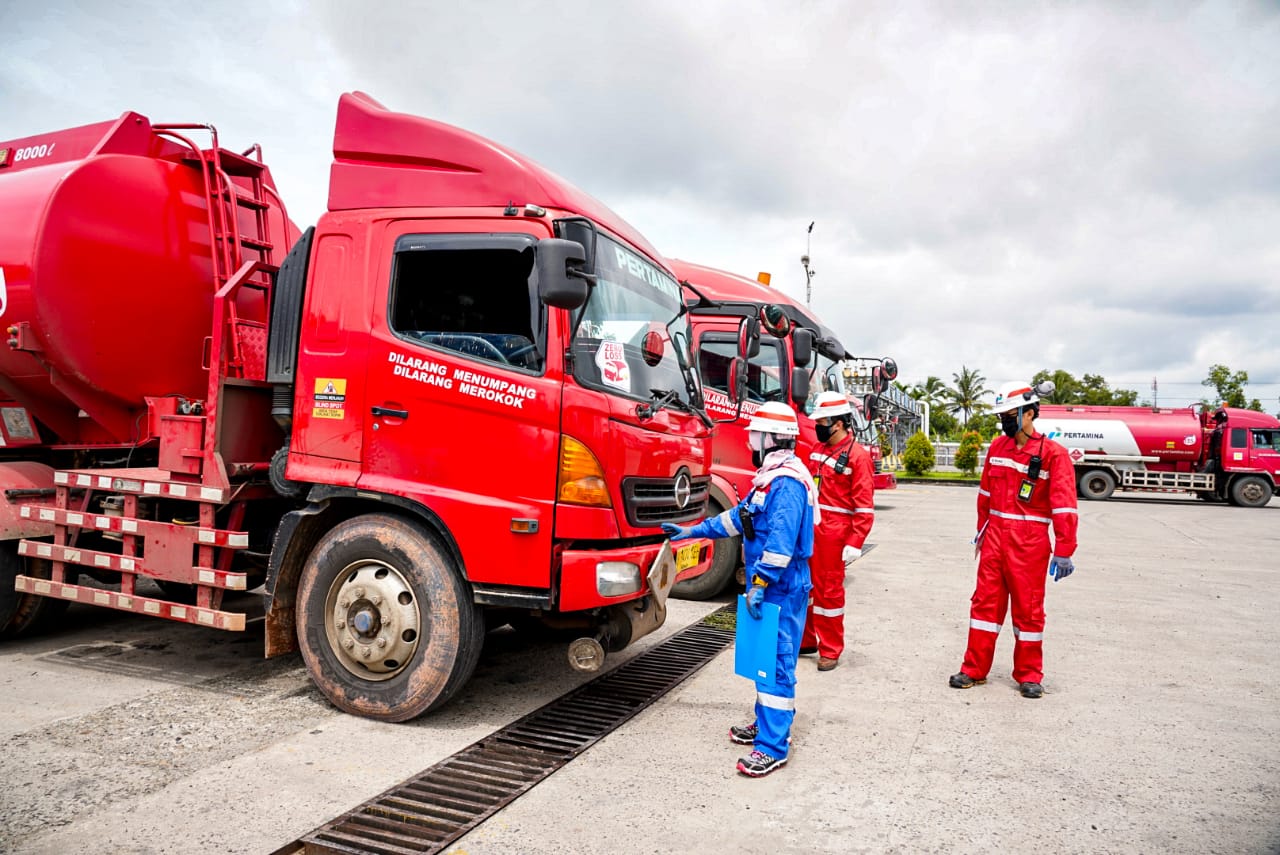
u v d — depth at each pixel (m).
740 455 8.12
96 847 3.06
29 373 5.70
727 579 8.07
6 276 5.29
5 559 5.74
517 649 6.22
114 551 5.88
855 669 5.89
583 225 4.50
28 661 5.57
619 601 4.50
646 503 4.71
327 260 4.89
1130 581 9.76
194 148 6.05
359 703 4.56
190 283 5.90
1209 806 3.64
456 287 4.60
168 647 6.00
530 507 4.34
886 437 15.68
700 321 8.46
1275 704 5.15
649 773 3.92
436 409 4.52
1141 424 25.31
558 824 3.36
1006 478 5.41
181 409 5.62
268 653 4.78
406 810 3.46
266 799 3.52
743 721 4.69
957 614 7.73
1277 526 17.03
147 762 3.89
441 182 4.77
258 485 5.17
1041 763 4.14
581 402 4.37
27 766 3.81
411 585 4.50
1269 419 23.81
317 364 4.81
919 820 3.47
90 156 5.54
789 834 3.32
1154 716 4.91
